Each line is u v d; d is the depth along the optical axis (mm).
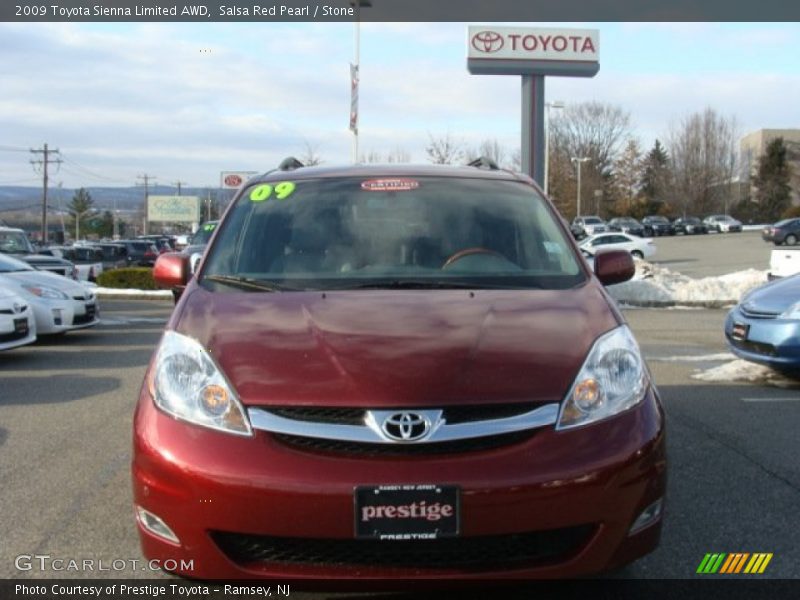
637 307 18578
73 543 3898
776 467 5051
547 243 4293
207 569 2877
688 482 4762
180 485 2879
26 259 17141
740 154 96188
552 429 2922
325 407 2891
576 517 2846
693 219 68688
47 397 7352
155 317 15305
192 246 18172
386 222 4336
